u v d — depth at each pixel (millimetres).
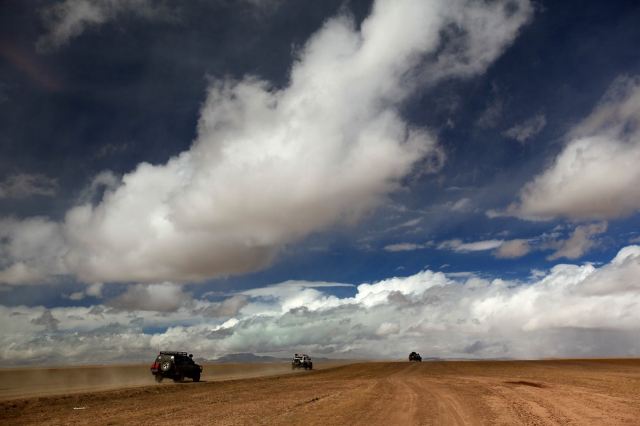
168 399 23078
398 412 17812
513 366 68125
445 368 64188
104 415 16812
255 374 55906
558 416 16875
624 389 28203
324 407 19203
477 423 15312
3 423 14914
